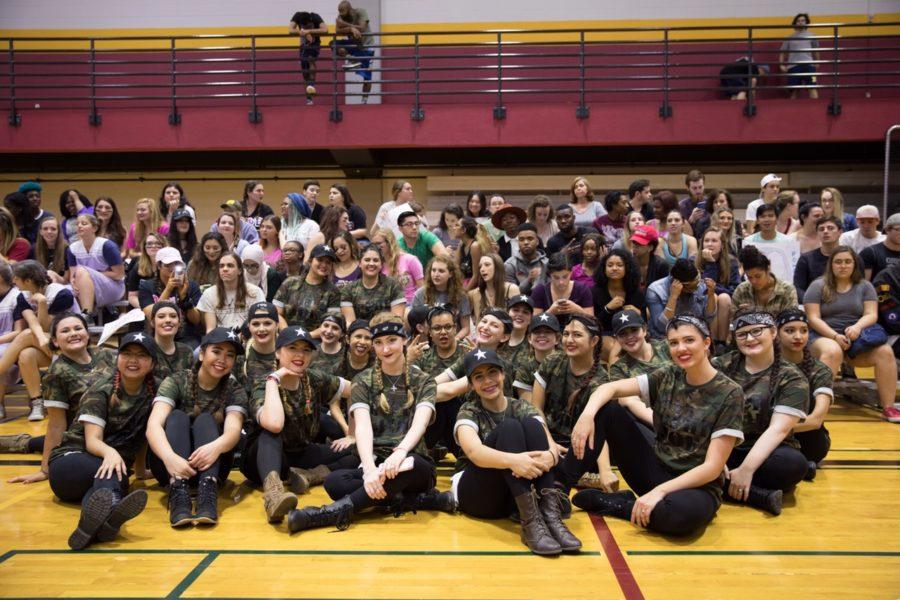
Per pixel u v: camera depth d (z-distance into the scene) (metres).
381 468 3.48
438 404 4.16
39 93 11.84
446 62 11.82
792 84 10.88
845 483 4.10
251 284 5.61
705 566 3.00
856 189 11.20
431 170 11.62
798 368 4.09
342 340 4.67
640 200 7.84
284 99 11.90
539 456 3.23
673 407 3.46
